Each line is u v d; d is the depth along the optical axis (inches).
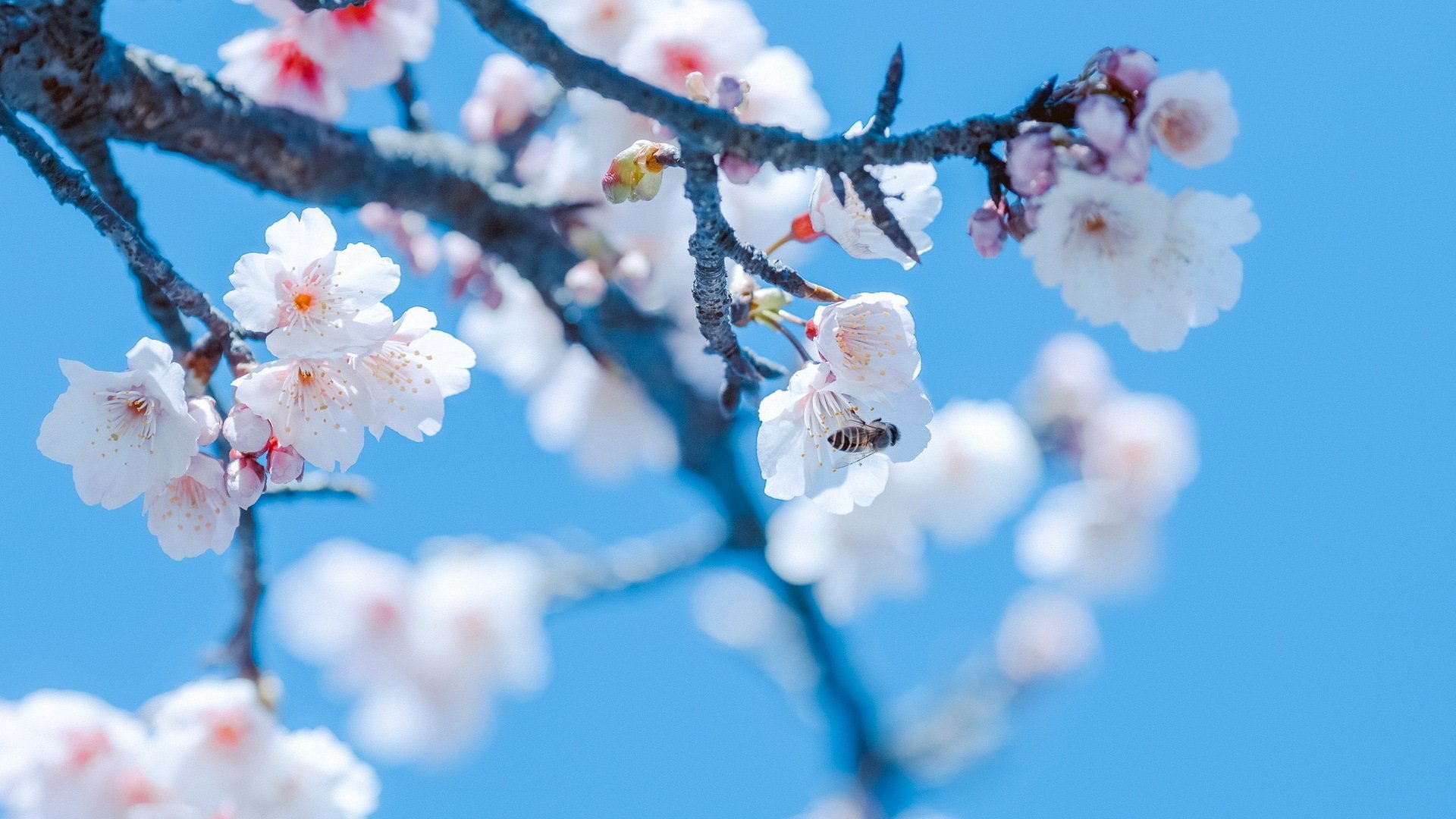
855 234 41.8
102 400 41.2
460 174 46.7
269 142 44.6
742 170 40.6
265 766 44.8
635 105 40.3
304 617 57.6
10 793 44.8
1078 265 41.4
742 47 44.0
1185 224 41.6
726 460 54.0
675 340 48.8
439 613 56.8
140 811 44.6
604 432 57.7
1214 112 41.0
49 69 42.7
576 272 47.1
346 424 41.1
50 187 40.6
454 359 41.4
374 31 44.6
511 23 40.1
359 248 41.2
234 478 40.8
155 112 43.6
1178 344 41.6
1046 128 40.8
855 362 41.0
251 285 40.9
